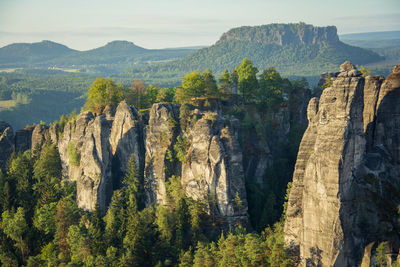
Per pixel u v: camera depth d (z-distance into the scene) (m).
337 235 67.94
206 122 100.00
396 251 66.38
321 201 69.81
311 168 71.38
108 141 117.69
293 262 76.69
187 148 104.31
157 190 106.19
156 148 108.25
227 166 97.56
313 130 80.00
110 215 100.25
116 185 116.62
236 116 119.38
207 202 97.88
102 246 94.69
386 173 70.25
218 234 96.56
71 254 98.62
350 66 118.69
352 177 69.56
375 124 72.94
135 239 90.06
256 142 114.94
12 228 107.44
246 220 98.00
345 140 67.50
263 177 112.50
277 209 103.81
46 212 111.69
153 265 89.69
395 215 67.88
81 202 115.56
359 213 69.38
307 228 72.31
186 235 95.25
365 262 67.62
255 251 77.19
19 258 106.56
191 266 84.12
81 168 118.19
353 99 67.94
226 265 77.69
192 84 119.88
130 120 114.38
